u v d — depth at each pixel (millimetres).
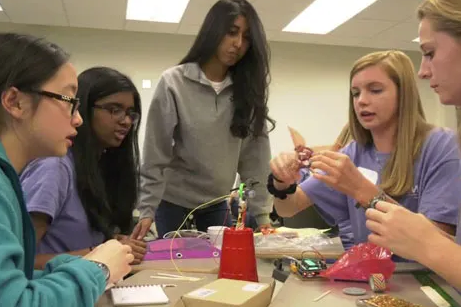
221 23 1846
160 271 1192
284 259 1280
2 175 763
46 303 690
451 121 5969
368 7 4465
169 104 1931
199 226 2045
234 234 1080
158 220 2064
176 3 4480
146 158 1941
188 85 1950
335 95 6219
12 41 818
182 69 1952
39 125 816
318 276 1077
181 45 5602
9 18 4805
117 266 872
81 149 1368
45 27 5207
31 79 797
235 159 2062
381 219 877
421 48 955
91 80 1407
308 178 1669
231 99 1990
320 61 6168
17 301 653
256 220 2018
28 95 801
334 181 1257
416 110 1469
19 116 802
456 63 897
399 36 5469
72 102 859
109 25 5074
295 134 1388
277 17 4746
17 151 823
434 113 6195
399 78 1450
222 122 1978
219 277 1094
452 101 947
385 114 1473
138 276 1139
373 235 897
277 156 1431
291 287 1017
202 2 4266
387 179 1470
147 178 1925
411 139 1455
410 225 849
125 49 5465
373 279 990
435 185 1358
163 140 1956
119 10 4531
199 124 1937
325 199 1640
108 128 1436
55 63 831
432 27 912
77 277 760
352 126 1622
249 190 1324
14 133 813
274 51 6043
